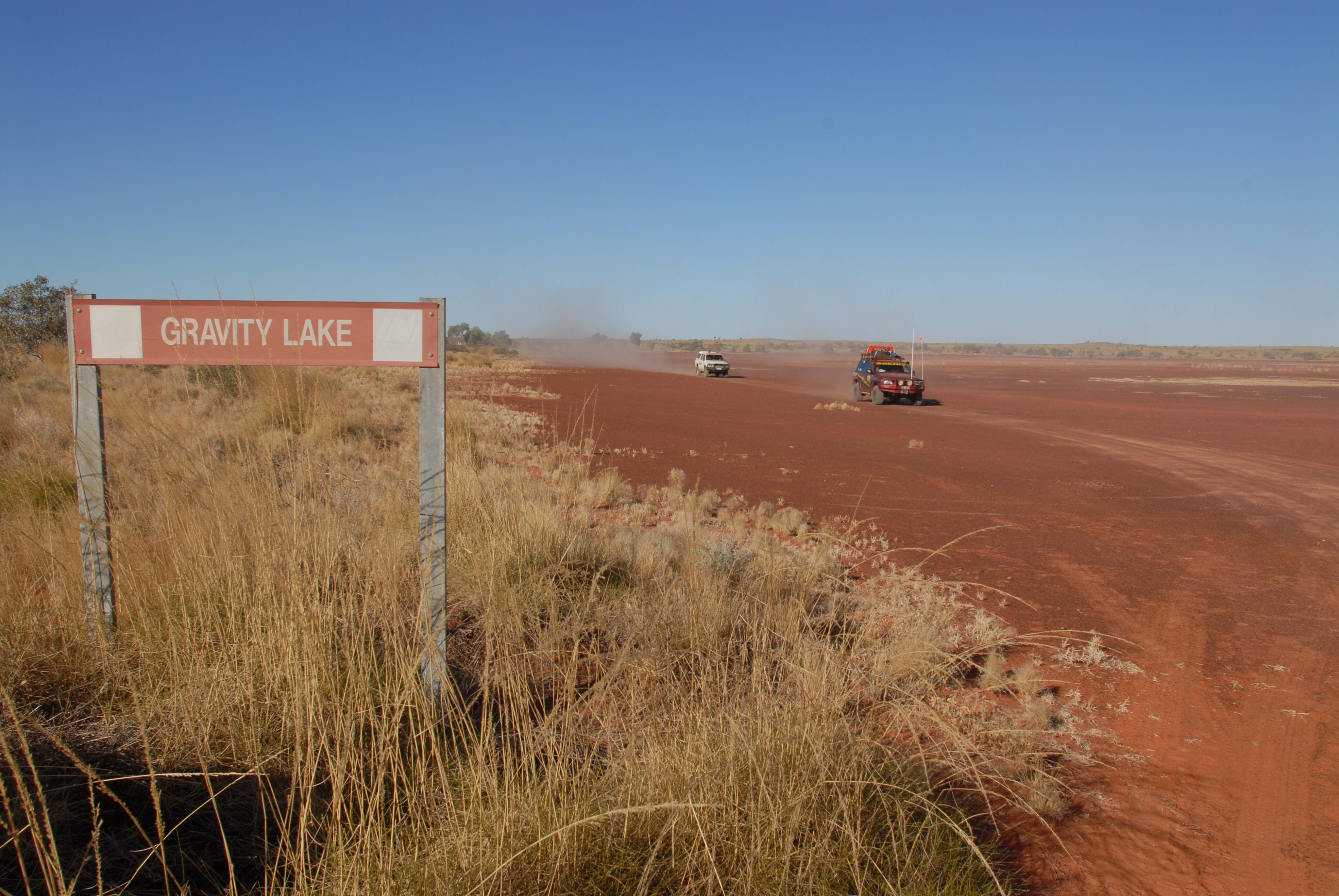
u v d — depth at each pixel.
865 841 2.83
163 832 2.82
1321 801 3.94
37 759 2.91
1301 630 6.70
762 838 2.74
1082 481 14.73
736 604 5.32
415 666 3.27
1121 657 5.89
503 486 8.16
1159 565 8.78
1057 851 3.36
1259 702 5.16
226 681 3.51
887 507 11.59
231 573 4.11
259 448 4.91
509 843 2.63
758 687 3.59
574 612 5.16
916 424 25.44
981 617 6.54
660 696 3.95
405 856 2.61
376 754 3.13
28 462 7.18
